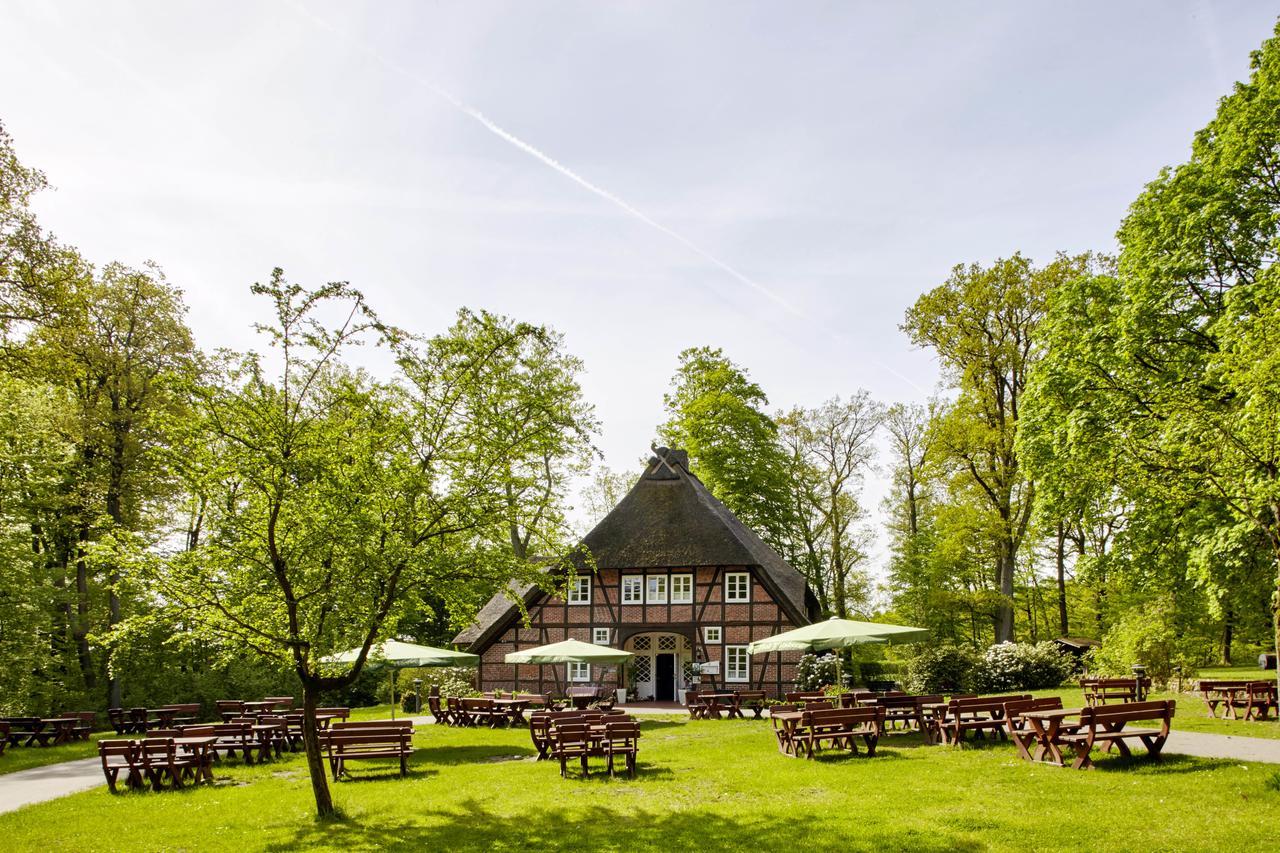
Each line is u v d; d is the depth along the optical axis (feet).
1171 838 26.58
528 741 62.64
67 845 30.96
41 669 83.97
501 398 42.70
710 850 28.60
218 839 31.78
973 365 99.91
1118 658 78.79
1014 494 103.81
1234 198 61.87
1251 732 47.21
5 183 61.46
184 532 92.07
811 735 47.19
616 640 100.99
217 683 98.07
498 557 42.52
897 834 28.94
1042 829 28.43
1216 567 58.95
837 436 145.59
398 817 35.40
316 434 36.50
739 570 100.07
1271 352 32.68
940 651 94.43
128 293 90.07
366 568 36.78
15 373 64.85
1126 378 63.31
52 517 88.79
